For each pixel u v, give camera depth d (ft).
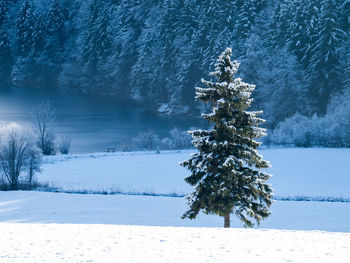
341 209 123.75
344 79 322.75
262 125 311.88
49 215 116.67
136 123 375.66
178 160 218.38
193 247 41.91
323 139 251.19
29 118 363.35
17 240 44.73
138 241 44.47
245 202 84.33
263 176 85.81
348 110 246.47
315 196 142.82
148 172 189.37
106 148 267.80
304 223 108.17
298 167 194.70
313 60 334.44
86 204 131.34
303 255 38.83
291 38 358.02
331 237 47.44
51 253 39.17
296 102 321.52
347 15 354.33
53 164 211.20
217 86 83.87
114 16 603.67
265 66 339.16
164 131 340.80
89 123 366.84
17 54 654.12
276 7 404.16
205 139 85.20
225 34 415.64
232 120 82.74
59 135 311.88
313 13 350.84
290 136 260.62
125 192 150.92
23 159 164.86
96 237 46.47
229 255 38.78
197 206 85.25
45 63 630.33
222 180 83.61
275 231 51.85
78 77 603.67
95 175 183.52
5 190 157.58
